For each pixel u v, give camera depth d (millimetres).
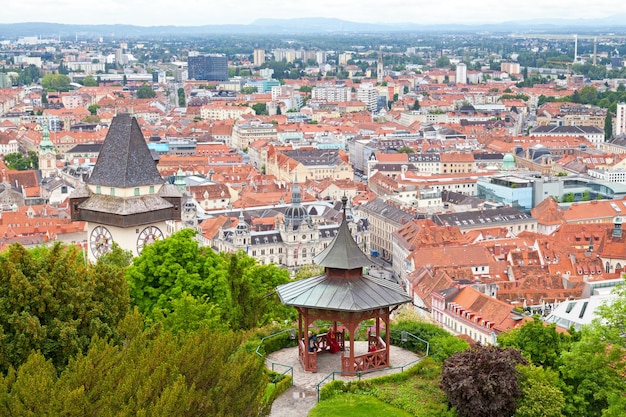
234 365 86438
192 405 80750
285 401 92250
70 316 100812
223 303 146000
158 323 102625
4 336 92938
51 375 84375
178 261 151125
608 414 100250
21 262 105188
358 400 92375
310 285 96500
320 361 100625
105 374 84312
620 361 113062
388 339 97812
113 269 113625
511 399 94438
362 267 96375
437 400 93625
